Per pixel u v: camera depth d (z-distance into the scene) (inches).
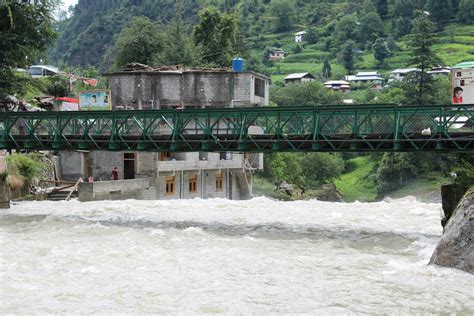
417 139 1385.3
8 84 2571.4
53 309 793.6
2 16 2413.9
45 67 4087.1
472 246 1042.1
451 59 6560.0
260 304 831.1
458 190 1306.6
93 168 2593.5
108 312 783.7
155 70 2790.4
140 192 2399.1
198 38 3641.7
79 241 1302.9
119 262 1073.5
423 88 4148.6
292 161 3855.8
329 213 1812.3
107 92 2449.6
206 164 2662.4
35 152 2488.9
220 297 860.6
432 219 1668.3
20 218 1706.4
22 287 893.8
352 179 4507.9
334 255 1181.1
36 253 1152.2
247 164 2898.6
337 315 787.4
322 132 1515.7
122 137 1723.7
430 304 839.7
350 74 7775.6
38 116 1838.1
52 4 2507.4
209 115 1620.3
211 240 1339.8
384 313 798.5
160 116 1684.3
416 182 3754.9
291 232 1465.3
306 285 935.0
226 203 2080.5
